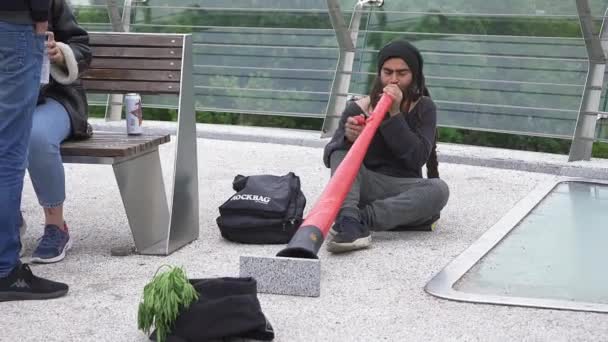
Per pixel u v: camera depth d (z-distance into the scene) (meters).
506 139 23.42
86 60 12.11
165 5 23.73
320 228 10.94
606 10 19.03
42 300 10.17
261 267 10.42
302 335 9.17
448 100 21.11
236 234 12.68
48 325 9.43
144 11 23.98
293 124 25.59
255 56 23.06
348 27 22.02
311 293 10.34
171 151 20.47
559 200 15.71
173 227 12.23
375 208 12.64
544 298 10.38
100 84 12.96
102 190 16.52
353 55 22.08
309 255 10.53
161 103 24.25
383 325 9.49
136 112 12.53
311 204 15.27
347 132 12.59
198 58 23.61
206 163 18.98
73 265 11.62
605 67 19.31
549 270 11.55
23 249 12.28
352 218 12.23
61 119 11.68
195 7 23.48
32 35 9.64
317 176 17.70
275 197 12.73
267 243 12.70
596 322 9.64
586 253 12.35
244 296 8.77
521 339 9.15
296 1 22.48
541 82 20.08
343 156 12.88
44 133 11.31
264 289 10.45
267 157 19.75
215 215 14.52
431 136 13.01
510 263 11.85
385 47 12.91
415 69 12.83
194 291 8.59
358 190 12.68
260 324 8.85
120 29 23.89
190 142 12.71
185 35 12.70
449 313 9.88
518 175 18.12
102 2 23.98
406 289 10.70
